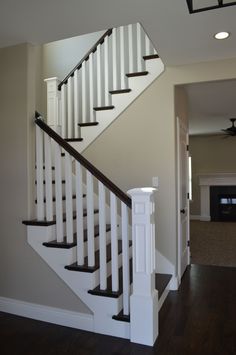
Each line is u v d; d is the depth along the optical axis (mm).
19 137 2850
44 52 5680
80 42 5469
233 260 4734
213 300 3205
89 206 2594
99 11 2312
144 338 2348
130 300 2385
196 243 5898
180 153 3898
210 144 8812
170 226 3539
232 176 8508
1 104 2928
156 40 2812
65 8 2270
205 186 8805
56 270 2689
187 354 2230
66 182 2693
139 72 3650
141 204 2352
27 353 2256
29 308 2818
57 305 2721
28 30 2621
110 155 3797
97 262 2750
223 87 3871
